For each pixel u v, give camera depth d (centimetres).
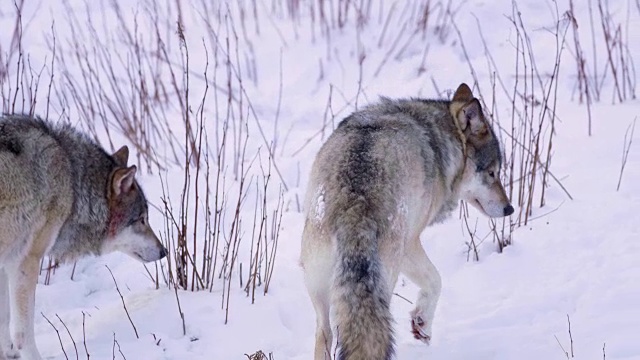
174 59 2134
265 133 1867
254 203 1611
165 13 2341
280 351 1171
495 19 2205
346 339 995
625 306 1205
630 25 2128
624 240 1380
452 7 2270
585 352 1099
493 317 1220
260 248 1411
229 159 1762
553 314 1215
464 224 1509
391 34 2214
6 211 1102
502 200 1326
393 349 1012
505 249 1407
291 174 1709
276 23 2298
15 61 2058
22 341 1114
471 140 1277
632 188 1544
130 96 1967
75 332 1222
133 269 1415
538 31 2136
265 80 2075
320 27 2252
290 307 1279
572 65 2000
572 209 1498
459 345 1159
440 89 1967
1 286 1162
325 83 2052
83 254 1259
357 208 1035
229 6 2383
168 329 1224
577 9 2209
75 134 1219
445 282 1344
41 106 1909
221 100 1992
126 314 1243
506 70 2009
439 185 1198
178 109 1950
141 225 1290
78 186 1194
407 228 1098
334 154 1099
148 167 1700
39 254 1144
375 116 1185
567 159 1681
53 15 2312
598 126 1784
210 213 1435
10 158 1108
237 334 1210
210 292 1318
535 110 1859
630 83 1898
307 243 1080
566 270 1325
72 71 2058
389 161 1085
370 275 1010
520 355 1112
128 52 2142
